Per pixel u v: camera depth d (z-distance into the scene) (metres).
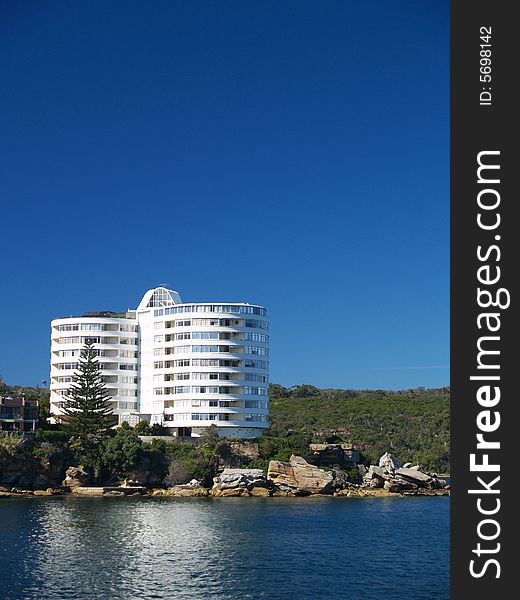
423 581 67.25
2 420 152.88
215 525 100.12
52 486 145.12
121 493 145.25
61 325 184.38
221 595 60.53
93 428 152.12
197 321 173.88
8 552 76.38
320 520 109.31
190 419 171.25
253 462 158.00
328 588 63.88
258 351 175.62
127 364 183.12
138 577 66.12
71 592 60.28
